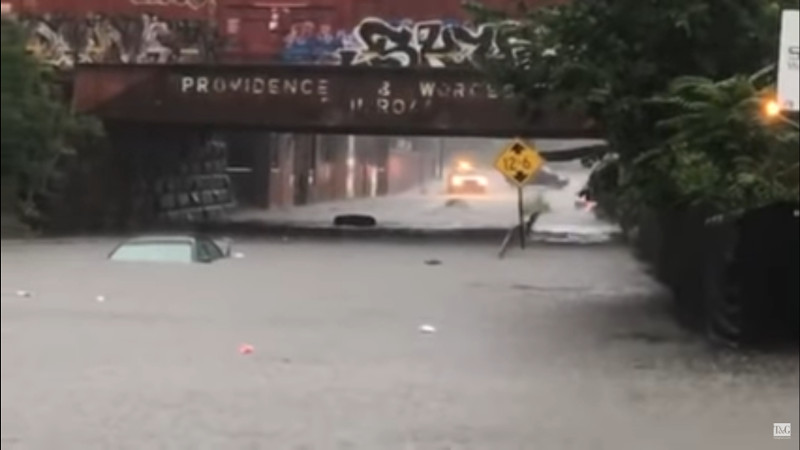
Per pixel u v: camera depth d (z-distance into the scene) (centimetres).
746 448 1312
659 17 2322
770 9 2327
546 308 2788
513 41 2488
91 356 1936
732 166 2195
